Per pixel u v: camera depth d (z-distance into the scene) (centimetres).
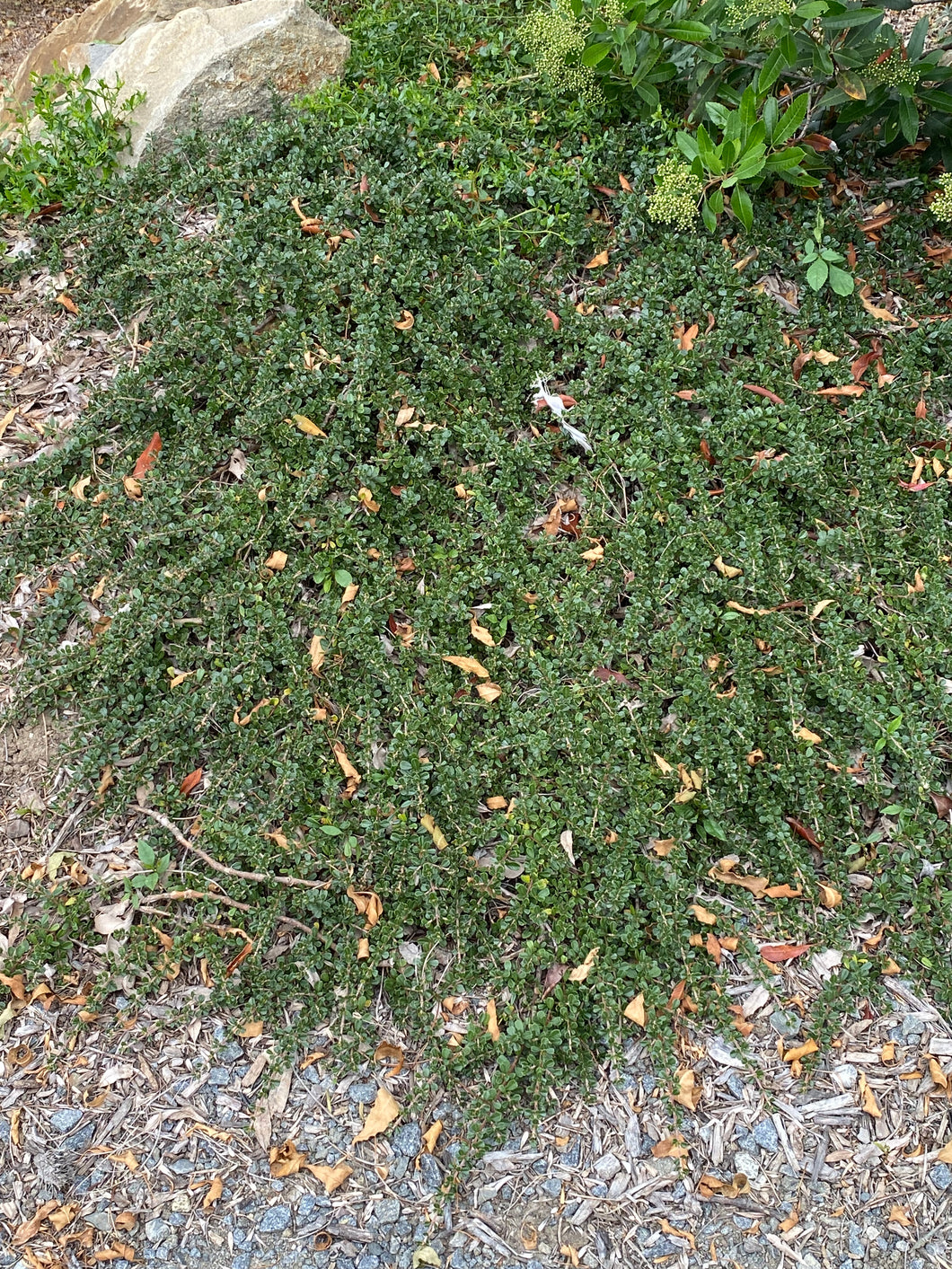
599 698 113
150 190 144
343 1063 100
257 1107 99
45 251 143
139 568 119
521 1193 97
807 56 134
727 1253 94
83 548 119
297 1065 101
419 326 131
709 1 131
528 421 130
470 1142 95
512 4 172
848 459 129
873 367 135
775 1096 101
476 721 116
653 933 106
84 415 126
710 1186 97
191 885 106
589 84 143
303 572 118
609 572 120
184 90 147
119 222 138
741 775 109
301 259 132
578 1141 98
